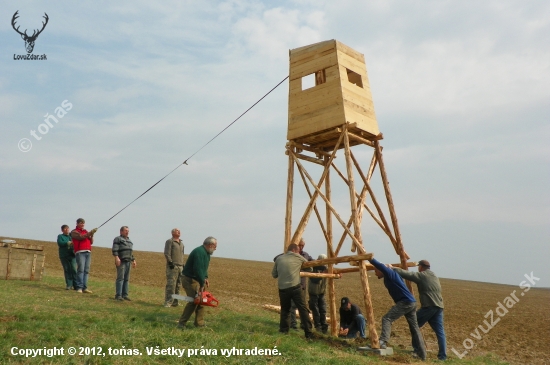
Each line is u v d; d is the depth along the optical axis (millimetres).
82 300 12703
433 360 10555
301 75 13508
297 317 15758
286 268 10828
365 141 13297
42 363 6621
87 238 14852
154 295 16156
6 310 9531
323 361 8305
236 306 15844
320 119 12781
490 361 11648
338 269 13289
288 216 12945
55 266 31062
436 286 11188
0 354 6676
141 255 59062
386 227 13445
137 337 8398
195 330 9508
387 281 10766
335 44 12914
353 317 12711
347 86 12797
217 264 61312
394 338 14266
